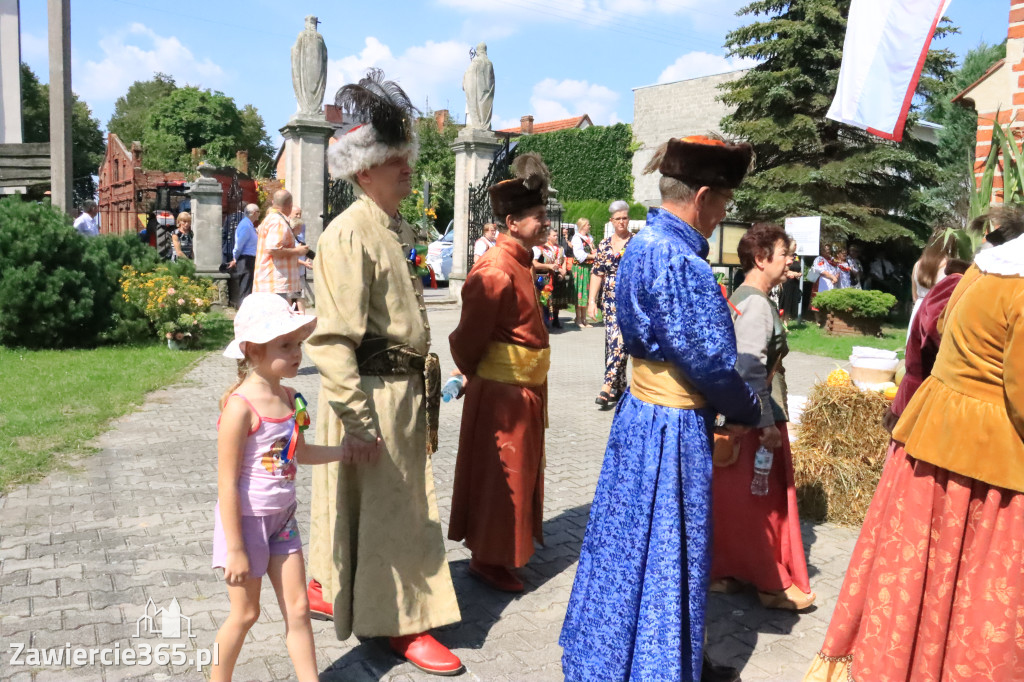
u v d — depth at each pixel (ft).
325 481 9.95
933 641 7.82
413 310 9.61
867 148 56.90
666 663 8.09
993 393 7.57
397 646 9.84
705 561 8.45
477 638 10.53
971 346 7.75
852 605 8.67
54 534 13.16
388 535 9.43
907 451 8.18
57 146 38.14
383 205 9.52
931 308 9.39
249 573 8.04
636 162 116.47
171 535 13.25
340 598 9.50
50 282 30.96
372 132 9.11
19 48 48.47
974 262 8.16
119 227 99.91
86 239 33.19
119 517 13.99
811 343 39.93
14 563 12.00
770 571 11.30
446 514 15.21
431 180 111.75
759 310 10.54
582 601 8.82
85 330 32.65
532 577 12.57
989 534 7.55
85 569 11.87
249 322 7.97
